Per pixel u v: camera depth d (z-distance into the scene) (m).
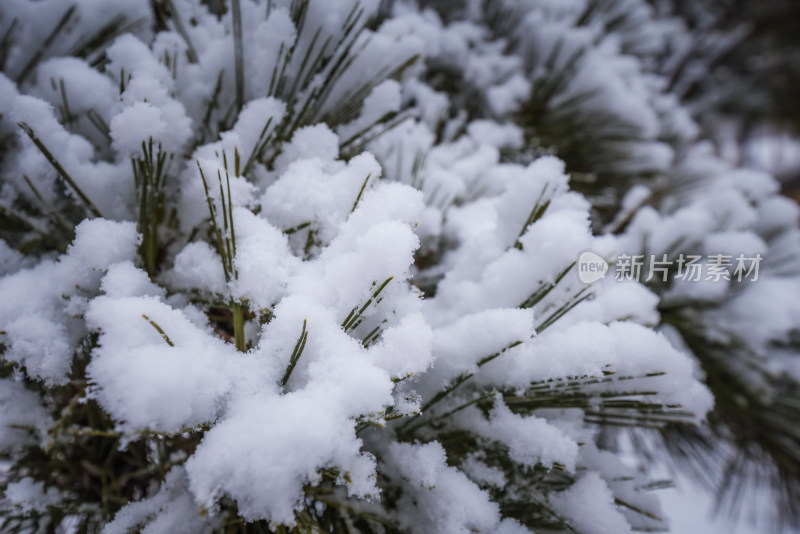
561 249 0.30
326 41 0.33
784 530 0.54
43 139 0.30
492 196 0.42
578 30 0.54
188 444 0.32
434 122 0.46
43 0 0.34
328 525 0.31
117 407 0.23
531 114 0.55
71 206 0.32
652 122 0.53
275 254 0.28
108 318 0.25
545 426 0.29
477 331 0.29
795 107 1.17
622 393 0.29
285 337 0.27
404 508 0.30
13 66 0.34
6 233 0.33
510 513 0.31
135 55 0.31
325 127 0.32
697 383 0.34
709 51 1.16
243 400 0.25
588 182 0.55
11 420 0.30
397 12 0.47
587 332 0.29
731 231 0.48
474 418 0.30
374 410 0.25
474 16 0.58
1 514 0.31
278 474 0.24
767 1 1.14
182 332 0.26
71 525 0.33
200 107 0.34
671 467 0.55
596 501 0.30
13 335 0.28
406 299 0.28
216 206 0.29
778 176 1.25
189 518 0.29
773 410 0.46
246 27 0.33
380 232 0.27
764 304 0.45
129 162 0.32
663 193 0.62
